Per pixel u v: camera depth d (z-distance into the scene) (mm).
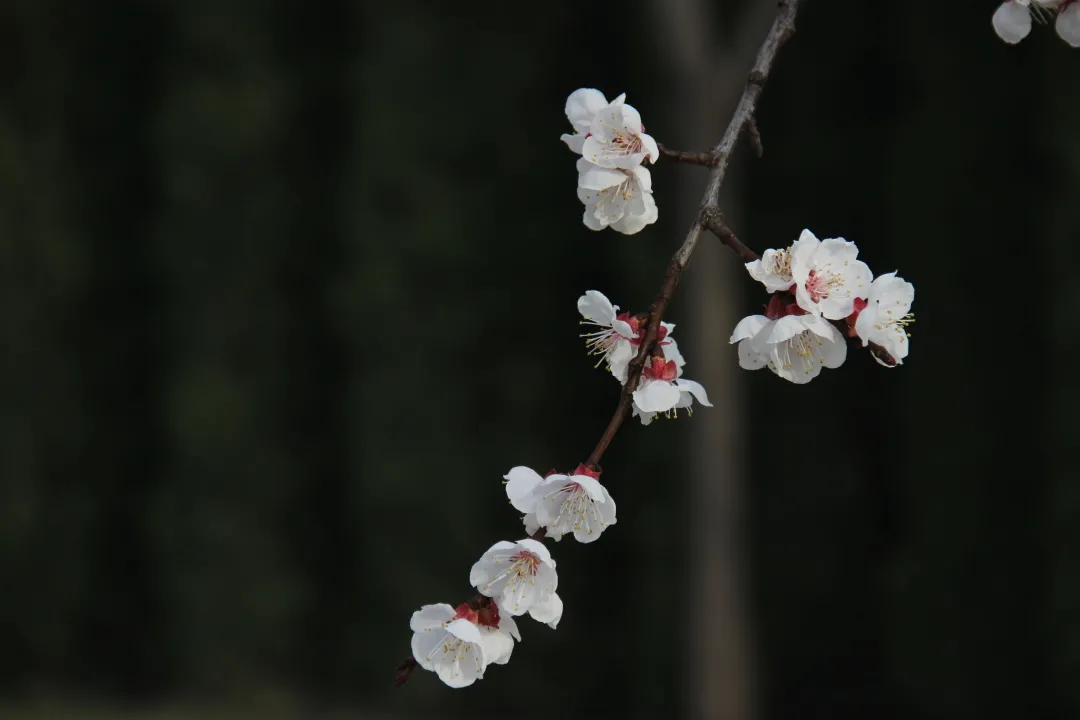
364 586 10500
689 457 8602
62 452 11219
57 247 11195
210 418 10516
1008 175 9039
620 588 10461
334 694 10773
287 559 10695
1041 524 8617
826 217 10336
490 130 10438
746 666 8656
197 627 10562
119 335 11438
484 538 10344
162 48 11281
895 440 10219
